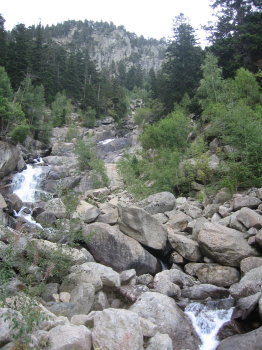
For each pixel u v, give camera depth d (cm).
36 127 5597
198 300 1157
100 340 768
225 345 906
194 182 2497
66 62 9475
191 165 2486
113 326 781
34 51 7194
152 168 2920
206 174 2380
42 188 3422
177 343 938
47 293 1082
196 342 961
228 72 4034
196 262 1440
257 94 3378
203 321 1027
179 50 5100
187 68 4981
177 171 2623
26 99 5484
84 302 1042
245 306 1005
